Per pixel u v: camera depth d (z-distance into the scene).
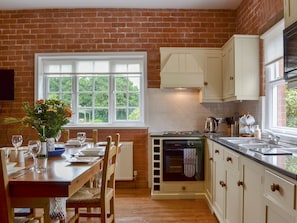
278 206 1.53
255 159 1.84
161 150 3.93
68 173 1.80
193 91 4.53
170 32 4.51
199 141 3.93
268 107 3.41
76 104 4.67
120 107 4.66
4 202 1.56
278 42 3.08
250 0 3.86
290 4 2.07
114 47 4.51
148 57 4.51
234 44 3.58
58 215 1.88
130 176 4.41
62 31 4.52
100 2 4.26
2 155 1.54
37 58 4.54
